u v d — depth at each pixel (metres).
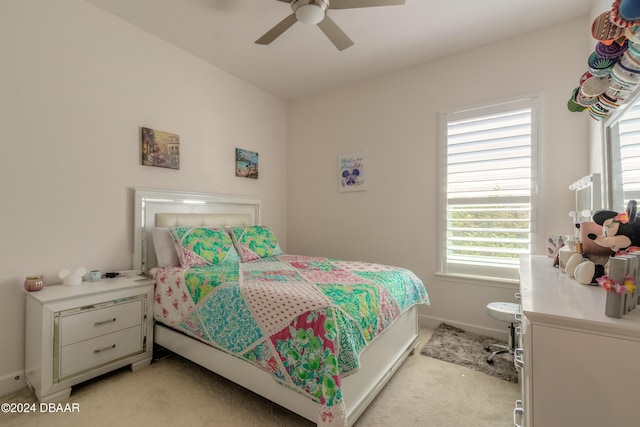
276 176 3.95
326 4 1.77
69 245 2.11
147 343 2.14
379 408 1.67
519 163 2.53
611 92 1.29
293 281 1.88
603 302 0.86
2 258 1.82
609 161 1.56
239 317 1.68
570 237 1.63
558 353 0.76
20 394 1.79
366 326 1.55
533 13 2.26
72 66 2.13
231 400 1.73
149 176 2.59
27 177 1.92
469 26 2.42
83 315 1.81
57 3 2.05
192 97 2.92
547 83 2.41
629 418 0.69
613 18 0.91
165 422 1.54
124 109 2.42
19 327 1.88
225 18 2.37
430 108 2.97
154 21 2.42
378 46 2.72
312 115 3.86
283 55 2.91
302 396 1.39
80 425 1.51
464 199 2.78
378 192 3.30
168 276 2.16
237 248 2.75
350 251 3.51
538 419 0.78
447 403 1.71
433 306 2.94
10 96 1.86
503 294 2.60
